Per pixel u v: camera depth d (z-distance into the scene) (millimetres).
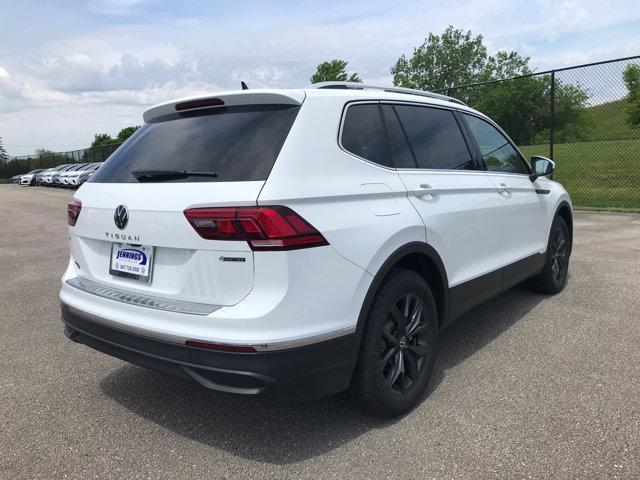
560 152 15250
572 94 11945
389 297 2900
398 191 3086
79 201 3227
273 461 2693
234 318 2412
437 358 3902
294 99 2781
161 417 3188
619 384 3332
